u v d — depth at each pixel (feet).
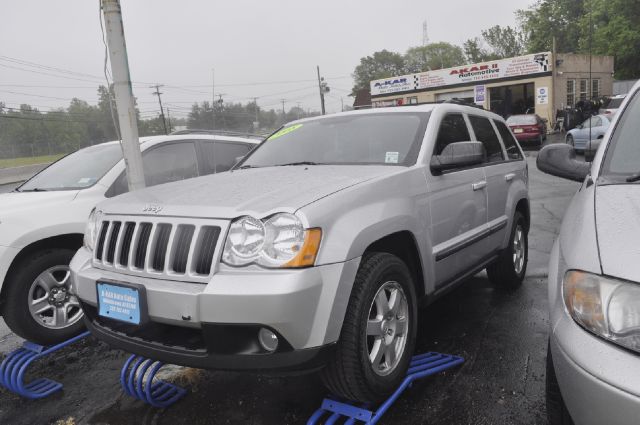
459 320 13.60
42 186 15.42
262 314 7.30
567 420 6.86
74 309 13.93
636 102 8.75
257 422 9.33
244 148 19.94
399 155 11.16
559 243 7.14
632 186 7.07
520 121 73.92
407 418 9.01
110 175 15.08
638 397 4.92
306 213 7.79
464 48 226.79
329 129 13.03
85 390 11.16
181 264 8.07
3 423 10.07
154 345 8.32
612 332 5.33
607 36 124.36
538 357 11.15
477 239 12.62
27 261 13.03
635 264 5.44
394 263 9.18
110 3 14.47
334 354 8.21
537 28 158.10
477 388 9.92
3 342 14.69
